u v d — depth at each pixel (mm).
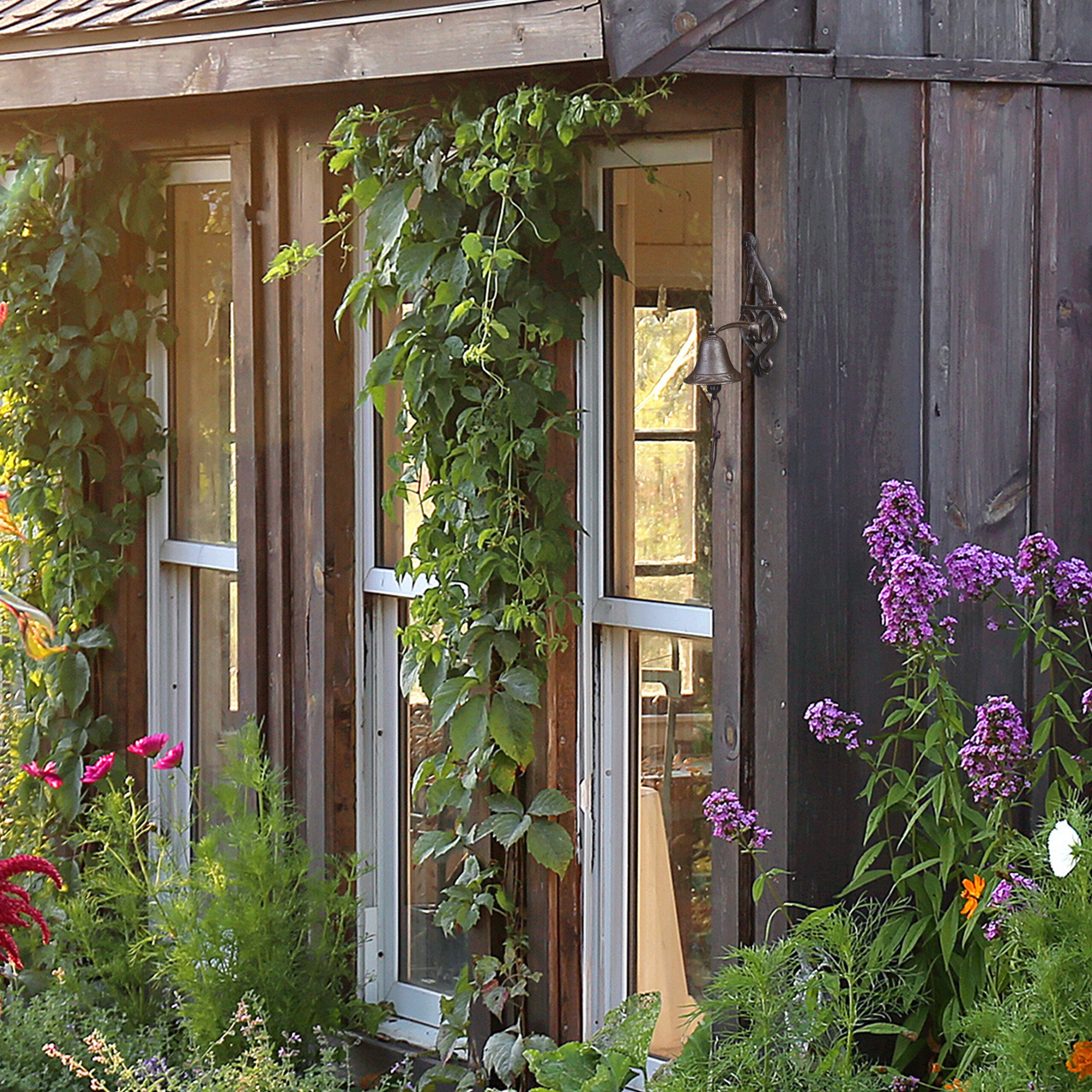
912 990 5547
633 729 6566
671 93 5945
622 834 6594
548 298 6316
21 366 8203
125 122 7977
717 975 5711
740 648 5871
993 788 5262
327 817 7371
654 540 6426
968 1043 5332
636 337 6418
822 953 5508
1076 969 4570
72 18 7086
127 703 8414
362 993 7484
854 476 5812
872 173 5785
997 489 6059
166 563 8414
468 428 6348
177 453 8344
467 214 6383
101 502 8438
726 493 5883
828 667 5797
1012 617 6074
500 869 6676
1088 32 6113
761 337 5723
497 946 6754
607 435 6523
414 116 6594
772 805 5805
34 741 8477
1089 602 5625
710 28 5449
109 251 8031
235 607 8141
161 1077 6703
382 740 7484
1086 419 6219
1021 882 4988
